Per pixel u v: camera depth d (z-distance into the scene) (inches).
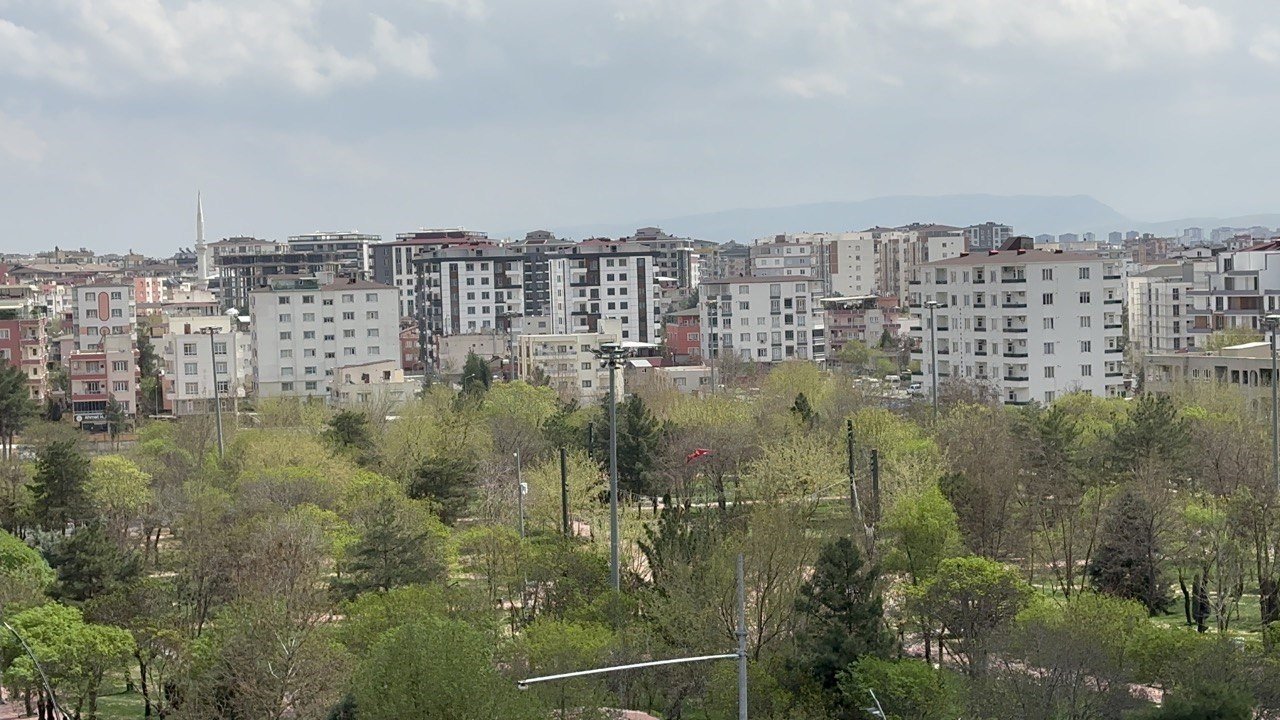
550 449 6461.6
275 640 3019.2
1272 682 3006.9
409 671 2539.4
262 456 5964.6
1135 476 5083.7
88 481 5580.7
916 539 4119.1
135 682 3937.0
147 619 3629.4
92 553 3934.5
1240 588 4249.5
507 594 4183.1
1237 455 5364.2
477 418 6993.1
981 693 3038.9
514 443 6668.3
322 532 4562.0
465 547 4586.6
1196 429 5989.2
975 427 5920.3
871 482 5157.5
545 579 3983.8
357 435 6688.0
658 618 3437.5
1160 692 3373.5
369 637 3316.9
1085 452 5634.8
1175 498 4822.8
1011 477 5059.1
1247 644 3287.4
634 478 6131.9
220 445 6510.8
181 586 3905.0
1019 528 4845.0
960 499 4820.4
